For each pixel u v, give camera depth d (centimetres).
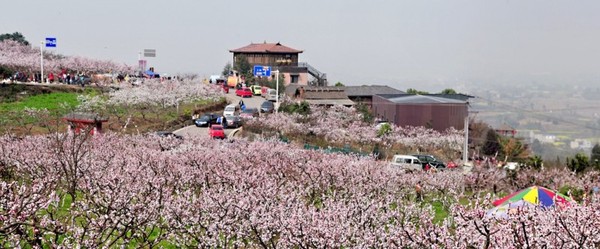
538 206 2048
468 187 3638
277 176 2925
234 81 9150
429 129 5912
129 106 6016
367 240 1727
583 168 4462
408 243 1666
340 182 2914
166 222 1872
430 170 3606
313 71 11662
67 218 1697
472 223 1650
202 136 4781
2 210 1571
